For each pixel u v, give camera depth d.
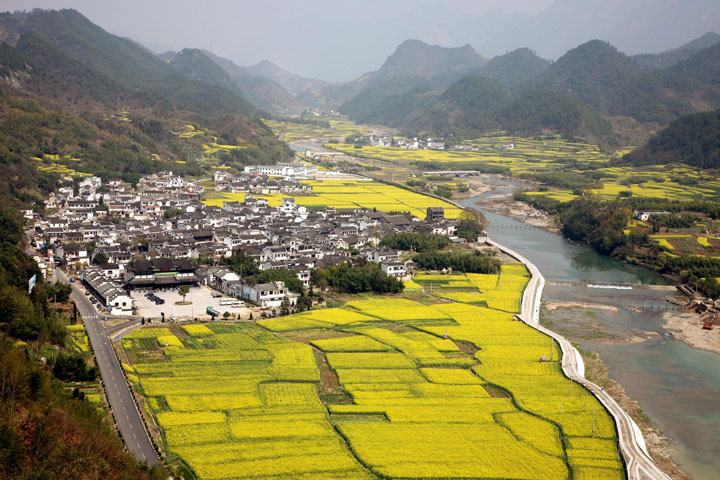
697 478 168.12
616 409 198.62
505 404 198.50
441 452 168.38
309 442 171.50
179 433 174.12
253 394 199.38
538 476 159.62
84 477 143.75
